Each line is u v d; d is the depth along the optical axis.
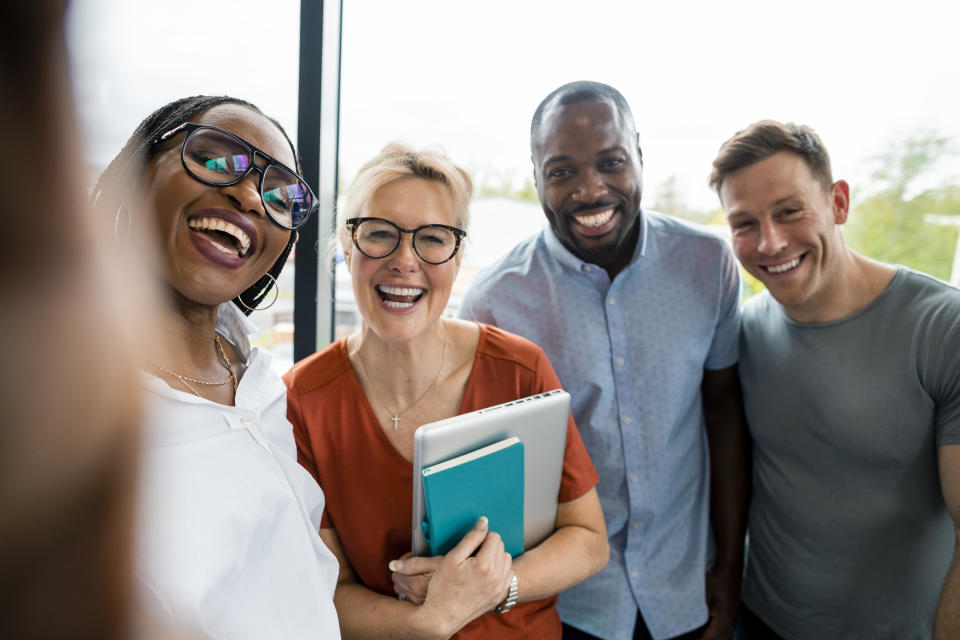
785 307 1.06
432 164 0.86
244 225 0.58
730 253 1.17
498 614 0.89
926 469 0.99
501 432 0.80
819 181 0.96
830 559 1.10
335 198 1.40
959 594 0.89
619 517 1.18
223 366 0.71
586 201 1.11
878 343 1.00
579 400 1.20
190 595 0.45
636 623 1.18
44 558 0.14
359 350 0.95
